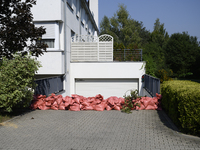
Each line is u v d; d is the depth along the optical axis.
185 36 45.50
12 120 6.95
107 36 14.48
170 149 4.66
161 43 51.56
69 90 14.28
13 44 8.20
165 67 30.98
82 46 14.47
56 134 5.62
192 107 5.34
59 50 11.90
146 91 12.58
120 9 47.50
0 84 6.93
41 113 8.01
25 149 4.63
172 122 6.77
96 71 14.49
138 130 5.98
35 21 11.89
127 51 14.75
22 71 7.32
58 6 11.70
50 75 12.94
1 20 7.72
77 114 7.89
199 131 5.44
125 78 14.76
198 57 41.12
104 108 8.68
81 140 5.20
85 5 19.02
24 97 7.59
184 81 8.68
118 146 4.83
